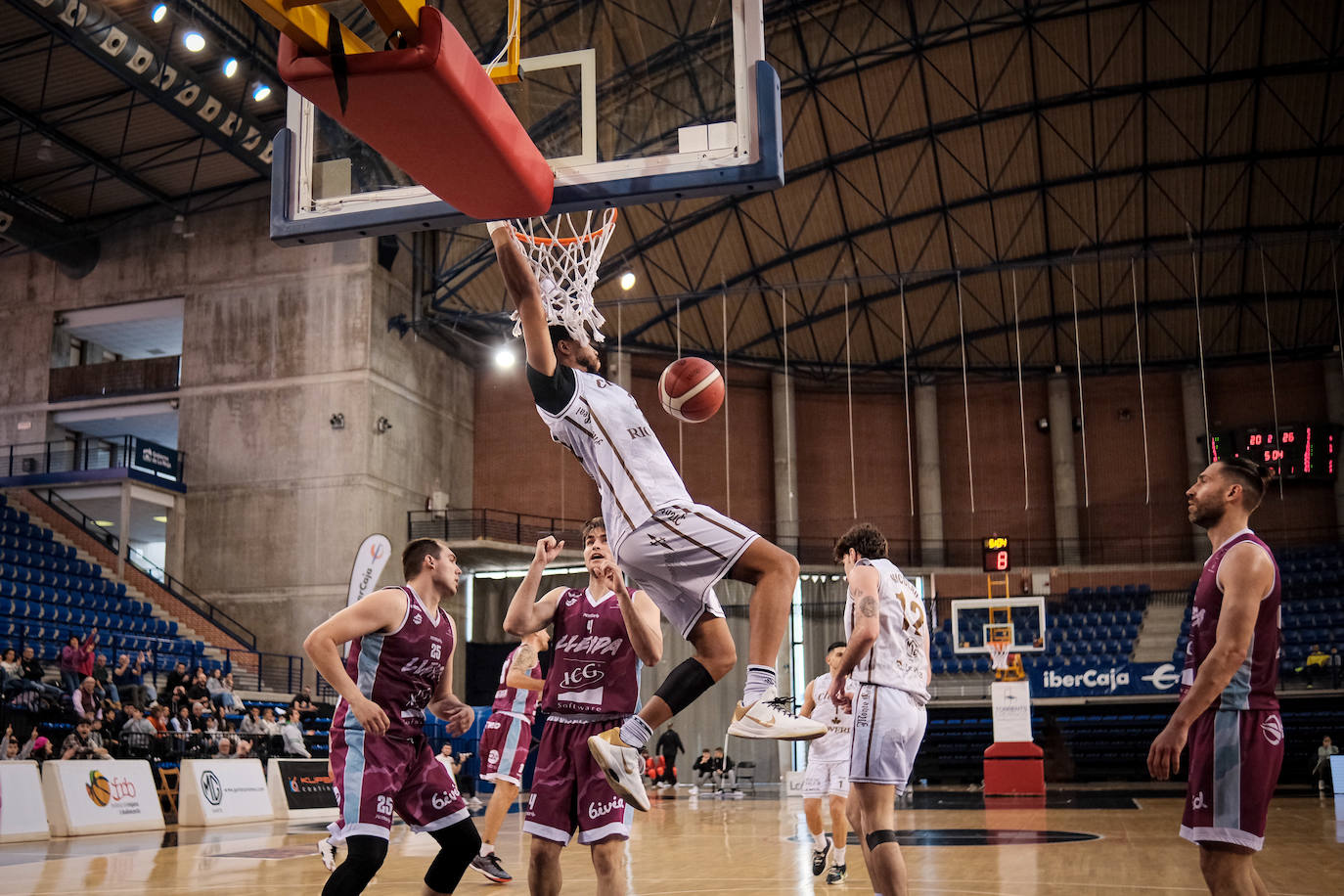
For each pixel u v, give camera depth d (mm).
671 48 3949
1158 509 30172
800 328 29641
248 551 24375
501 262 3408
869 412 31375
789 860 9031
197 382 25438
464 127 3043
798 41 23984
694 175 3842
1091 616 28328
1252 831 3727
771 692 3178
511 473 27797
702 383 3777
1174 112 25562
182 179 24953
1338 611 26500
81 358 27875
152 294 26141
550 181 3688
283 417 24750
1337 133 25531
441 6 4039
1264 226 27719
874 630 4879
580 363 3781
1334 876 7312
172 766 14922
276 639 23797
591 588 4949
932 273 25641
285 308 25219
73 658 16484
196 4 19125
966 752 25984
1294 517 29016
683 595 3359
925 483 30672
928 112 25500
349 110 2930
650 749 26469
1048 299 29531
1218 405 30469
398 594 4617
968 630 28438
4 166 23766
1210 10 23516
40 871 8438
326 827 13664
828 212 27141
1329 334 29391
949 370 31031
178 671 17828
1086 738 25484
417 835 12312
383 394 24891
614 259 25922
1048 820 12953
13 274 27078
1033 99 25328
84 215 26422
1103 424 30906
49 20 17312
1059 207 27641
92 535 24047
